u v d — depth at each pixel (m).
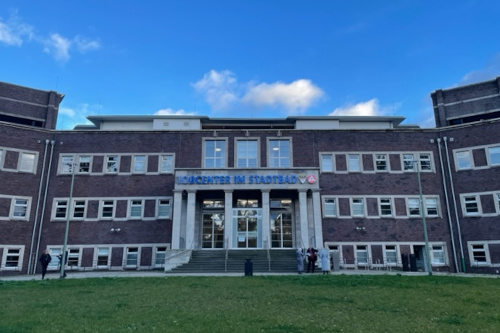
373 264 35.00
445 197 36.41
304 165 37.50
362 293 15.98
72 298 14.85
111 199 36.44
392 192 36.91
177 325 9.86
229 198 33.72
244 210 36.00
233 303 13.45
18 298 14.94
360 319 10.81
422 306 12.98
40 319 10.66
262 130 38.31
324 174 37.31
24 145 36.19
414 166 37.53
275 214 36.47
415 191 36.88
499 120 35.41
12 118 38.84
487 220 34.28
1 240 33.34
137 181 36.97
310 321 10.41
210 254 31.36
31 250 34.34
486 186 34.94
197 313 11.53
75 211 36.03
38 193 35.81
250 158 37.66
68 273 30.88
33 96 39.72
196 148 37.88
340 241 35.66
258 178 34.12
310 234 34.88
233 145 37.91
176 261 29.78
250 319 10.62
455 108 39.75
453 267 34.66
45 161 36.78
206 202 36.69
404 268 32.53
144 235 35.62
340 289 17.27
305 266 29.44
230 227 33.16
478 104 38.78
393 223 36.09
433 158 37.59
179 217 33.31
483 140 35.84
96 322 10.28
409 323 10.33
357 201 36.84
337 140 38.19
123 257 35.03
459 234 35.16
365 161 37.69
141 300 14.21
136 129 40.81
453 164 36.78
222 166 37.47
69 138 37.84
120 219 35.97
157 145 37.97
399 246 35.44
